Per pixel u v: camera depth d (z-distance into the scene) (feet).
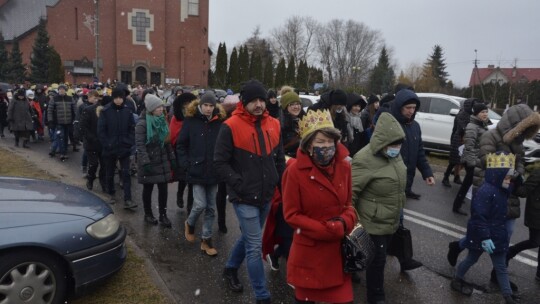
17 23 173.88
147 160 18.97
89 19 142.51
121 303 12.34
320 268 9.82
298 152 10.00
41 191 13.38
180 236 18.56
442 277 15.51
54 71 130.52
